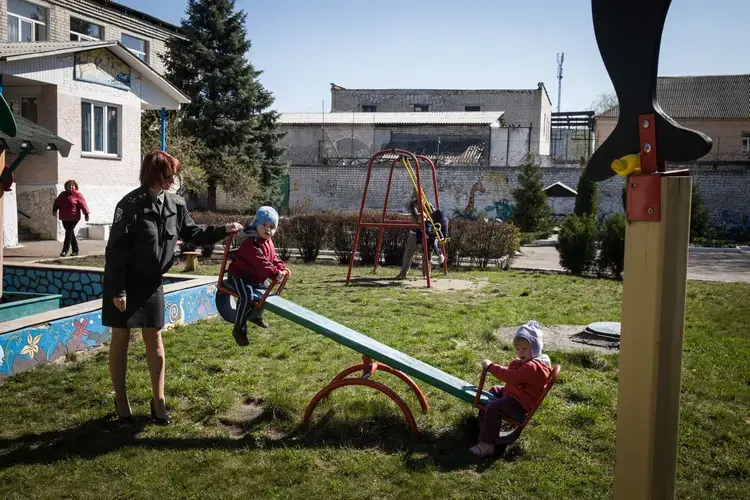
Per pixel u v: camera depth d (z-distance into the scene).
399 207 36.34
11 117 6.11
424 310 9.03
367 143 41.38
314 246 15.96
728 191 33.81
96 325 6.39
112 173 19.42
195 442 4.13
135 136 20.28
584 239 14.60
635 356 2.45
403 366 4.14
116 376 4.36
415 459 3.86
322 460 3.88
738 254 22.50
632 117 2.46
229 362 5.88
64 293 8.84
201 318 7.88
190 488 3.49
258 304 4.33
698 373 5.83
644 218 2.40
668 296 2.38
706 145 2.22
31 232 17.73
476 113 44.44
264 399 4.91
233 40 28.16
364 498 3.41
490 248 15.45
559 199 35.34
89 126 18.73
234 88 28.12
